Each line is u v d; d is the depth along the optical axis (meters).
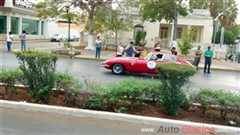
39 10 22.80
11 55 15.52
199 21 28.97
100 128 4.08
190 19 28.92
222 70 16.05
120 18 26.58
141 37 24.36
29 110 4.68
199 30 31.53
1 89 5.91
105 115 4.45
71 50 17.19
